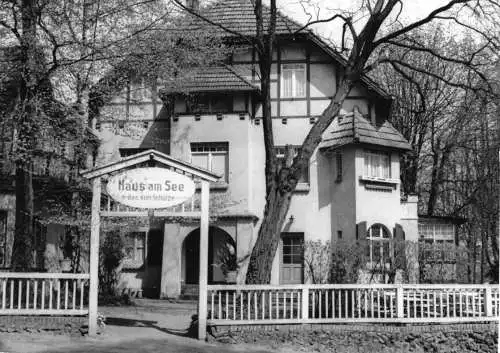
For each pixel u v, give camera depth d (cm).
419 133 3303
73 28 1555
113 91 1756
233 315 1229
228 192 2244
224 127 2283
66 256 2139
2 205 1969
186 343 1177
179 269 2227
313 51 2405
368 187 2269
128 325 1373
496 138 2833
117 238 2028
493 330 1336
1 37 1476
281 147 2369
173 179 1237
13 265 1472
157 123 2398
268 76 1509
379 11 1515
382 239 2141
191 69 1947
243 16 2442
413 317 1298
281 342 1223
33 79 1459
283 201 1448
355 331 1260
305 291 1255
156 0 1617
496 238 2830
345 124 2317
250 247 2205
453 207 3516
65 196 1909
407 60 3072
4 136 1485
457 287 1345
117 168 1230
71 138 1591
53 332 1192
